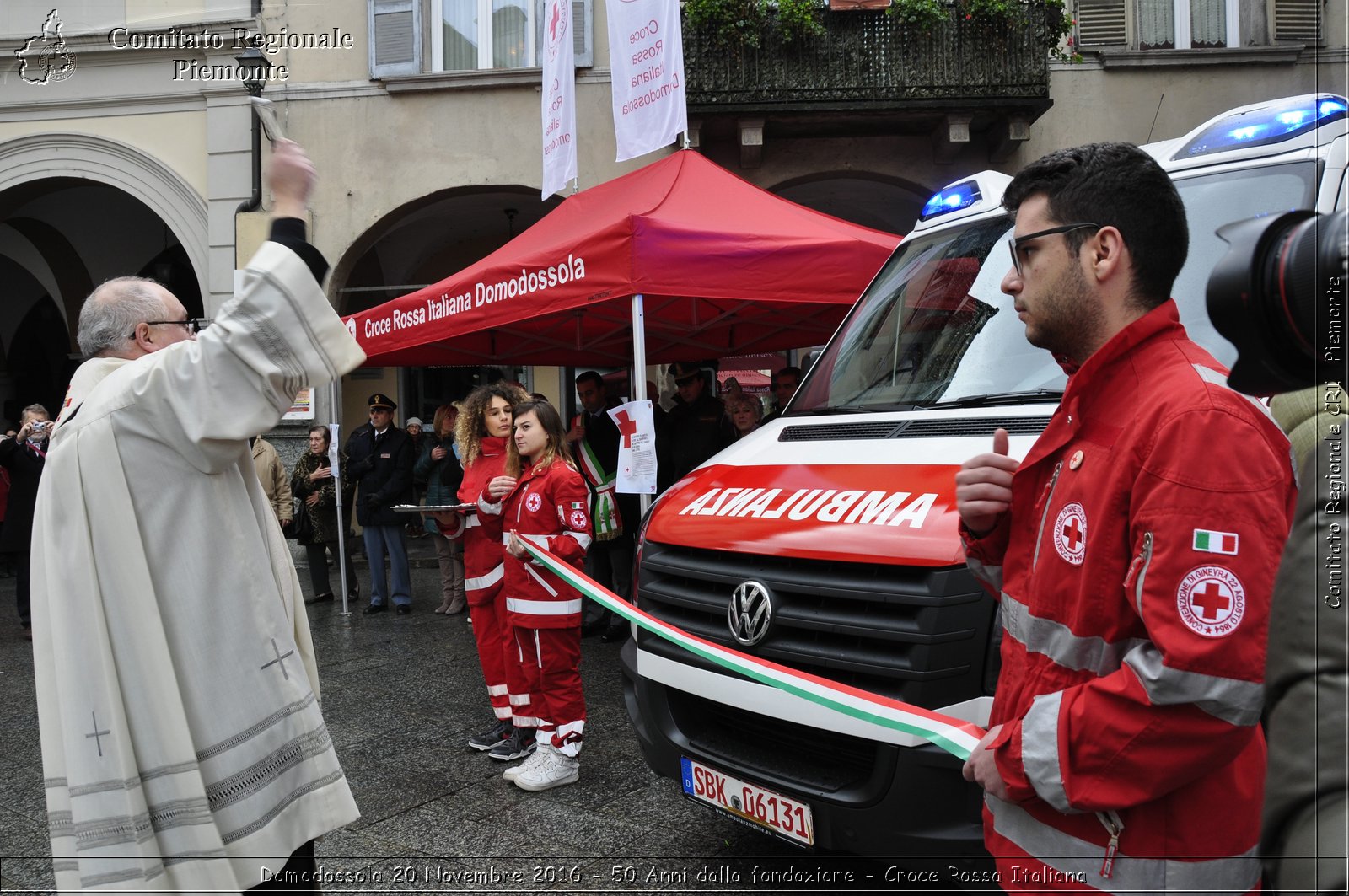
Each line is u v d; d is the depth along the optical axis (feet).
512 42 36.01
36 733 16.78
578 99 35.27
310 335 6.43
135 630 6.27
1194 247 9.11
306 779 6.78
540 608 12.88
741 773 8.70
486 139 35.70
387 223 36.42
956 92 32.35
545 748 13.21
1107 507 4.39
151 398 6.38
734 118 33.30
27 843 12.05
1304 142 8.98
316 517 28.76
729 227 16.92
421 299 19.16
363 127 35.94
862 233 19.01
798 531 8.60
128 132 36.96
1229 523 3.92
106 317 7.22
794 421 11.51
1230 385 3.39
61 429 6.61
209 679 6.42
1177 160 10.00
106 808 6.06
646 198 18.42
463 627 25.08
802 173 35.09
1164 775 4.05
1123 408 4.55
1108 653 4.40
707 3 32.37
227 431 6.29
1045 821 4.66
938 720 5.69
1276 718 3.03
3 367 47.32
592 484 22.48
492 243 43.73
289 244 6.49
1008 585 5.16
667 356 26.94
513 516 13.14
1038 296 4.83
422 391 43.21
